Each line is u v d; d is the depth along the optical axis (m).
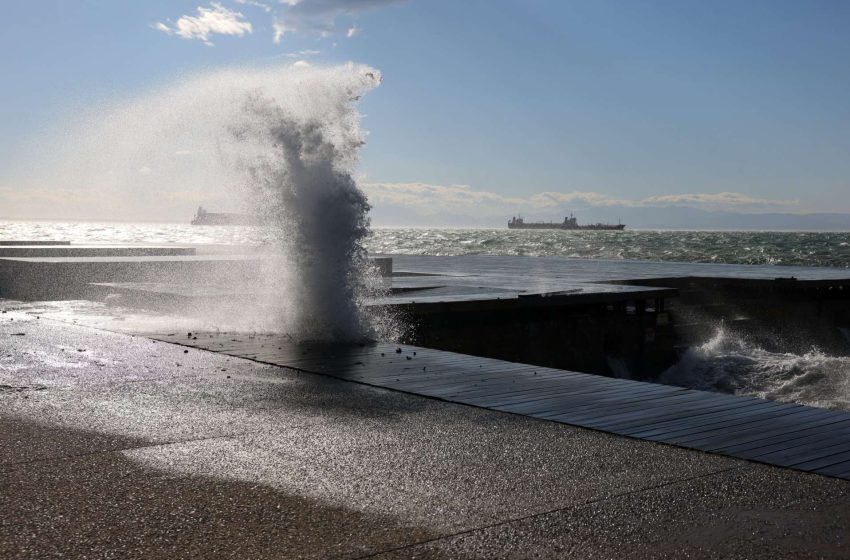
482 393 5.88
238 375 6.58
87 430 4.66
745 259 63.22
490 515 3.28
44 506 3.30
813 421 4.96
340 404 5.49
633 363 14.49
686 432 4.70
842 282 18.25
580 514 3.30
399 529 3.11
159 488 3.57
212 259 16.56
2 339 8.55
